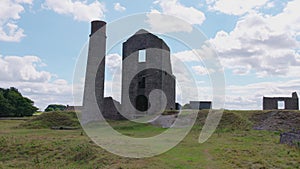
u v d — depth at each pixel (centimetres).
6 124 3359
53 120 3117
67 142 1719
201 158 1337
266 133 2248
